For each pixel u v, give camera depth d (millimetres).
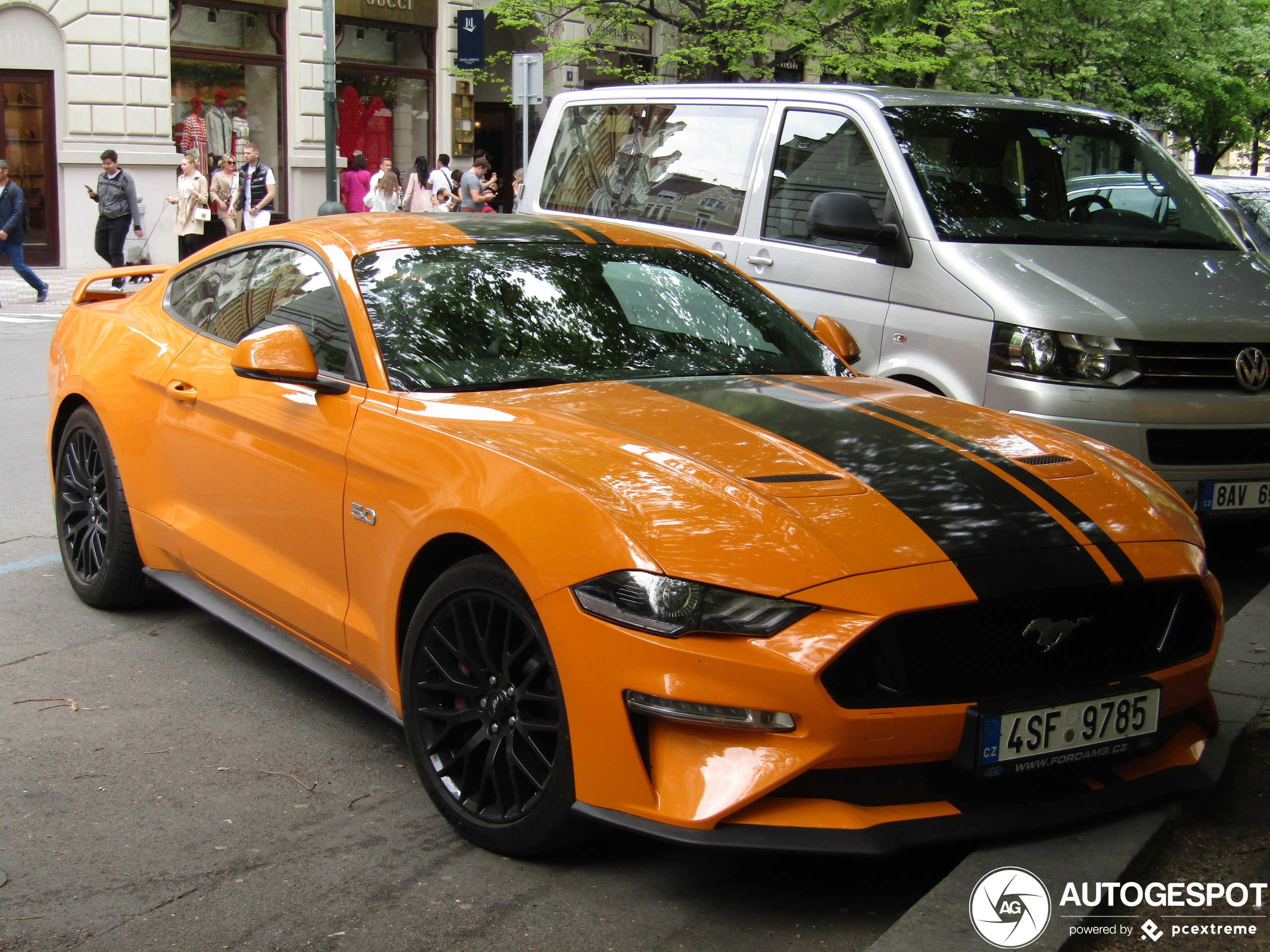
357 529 3633
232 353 4426
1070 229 6051
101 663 4578
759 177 6766
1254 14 22094
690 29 19344
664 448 3266
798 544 2885
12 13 20406
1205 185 11078
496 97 27453
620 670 2826
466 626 3240
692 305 4426
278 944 2803
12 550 6020
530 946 2809
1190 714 3416
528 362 3900
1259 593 5363
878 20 12258
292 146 23750
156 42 21234
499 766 3168
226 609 4426
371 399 3713
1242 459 5438
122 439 4852
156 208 21578
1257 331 5453
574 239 4555
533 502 3061
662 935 2861
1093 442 3828
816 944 2832
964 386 5484
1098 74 18922
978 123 6426
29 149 20844
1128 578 3057
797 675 2727
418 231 4375
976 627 2926
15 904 2949
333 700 4273
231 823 3373
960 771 2975
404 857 3195
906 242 5863
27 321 15102
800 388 3930
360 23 24703
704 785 2803
